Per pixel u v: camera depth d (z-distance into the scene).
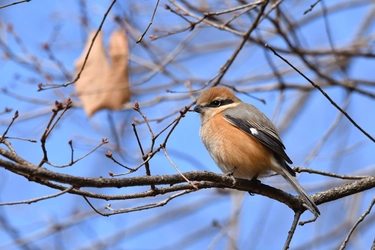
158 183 7.49
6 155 6.92
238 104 10.98
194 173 7.94
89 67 11.85
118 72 11.84
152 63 13.52
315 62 13.80
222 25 11.22
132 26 13.09
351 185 9.39
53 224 13.07
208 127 10.62
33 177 7.11
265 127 10.35
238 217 12.94
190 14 10.99
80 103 13.17
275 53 8.09
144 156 7.55
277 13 12.33
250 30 11.10
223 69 11.55
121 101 11.89
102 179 7.08
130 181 7.28
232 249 12.05
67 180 6.87
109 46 11.96
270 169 10.13
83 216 13.26
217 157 10.52
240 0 11.95
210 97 10.94
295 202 9.16
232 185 8.35
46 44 12.43
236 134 10.26
